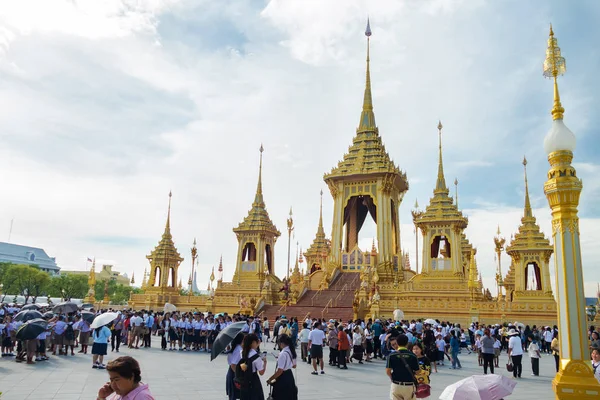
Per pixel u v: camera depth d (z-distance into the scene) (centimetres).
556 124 1460
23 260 18538
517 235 6981
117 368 688
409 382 1309
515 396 2130
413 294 6488
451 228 6938
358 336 3228
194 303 7506
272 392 1338
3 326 3038
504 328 4497
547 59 1519
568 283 1364
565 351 1348
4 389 1973
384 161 7788
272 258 8394
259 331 3962
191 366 2847
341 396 1994
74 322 3459
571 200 1397
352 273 7481
